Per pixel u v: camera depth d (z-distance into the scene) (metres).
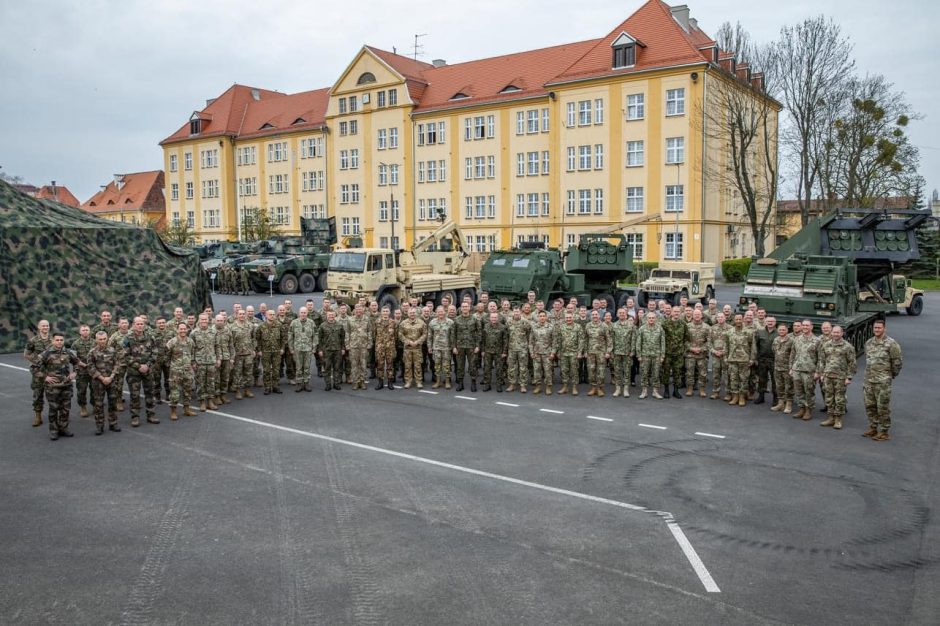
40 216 20.52
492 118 51.97
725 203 46.84
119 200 87.50
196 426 11.87
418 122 55.47
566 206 48.62
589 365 14.47
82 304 20.20
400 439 10.97
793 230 61.75
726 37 43.47
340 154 60.22
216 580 6.35
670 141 44.28
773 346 13.02
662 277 30.42
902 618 5.77
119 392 11.82
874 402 11.03
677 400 14.00
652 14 46.91
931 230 49.50
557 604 5.93
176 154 72.38
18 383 15.55
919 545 7.16
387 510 7.99
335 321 15.03
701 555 6.88
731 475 9.27
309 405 13.48
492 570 6.54
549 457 10.02
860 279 20.77
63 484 8.91
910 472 9.44
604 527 7.54
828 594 6.16
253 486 8.80
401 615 5.75
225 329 13.51
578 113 47.66
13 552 6.95
